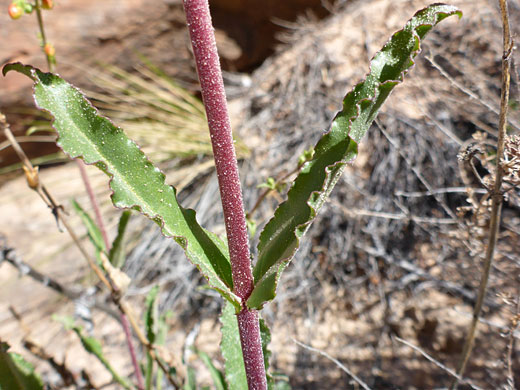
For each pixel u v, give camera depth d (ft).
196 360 8.34
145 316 5.72
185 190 11.47
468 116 9.55
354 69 11.70
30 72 2.91
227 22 13.20
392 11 12.36
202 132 11.80
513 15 10.80
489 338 7.42
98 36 11.22
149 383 5.67
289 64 12.53
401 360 7.64
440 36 11.04
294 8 13.32
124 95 12.01
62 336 8.88
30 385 4.72
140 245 10.55
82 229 10.84
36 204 11.44
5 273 10.11
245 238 3.22
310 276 9.37
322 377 7.72
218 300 9.49
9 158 11.92
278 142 11.18
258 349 3.40
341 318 8.63
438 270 8.69
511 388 5.01
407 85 10.50
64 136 2.96
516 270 7.75
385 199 9.75
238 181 3.14
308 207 3.24
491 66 10.37
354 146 3.06
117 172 3.13
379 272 9.12
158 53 12.25
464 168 9.54
